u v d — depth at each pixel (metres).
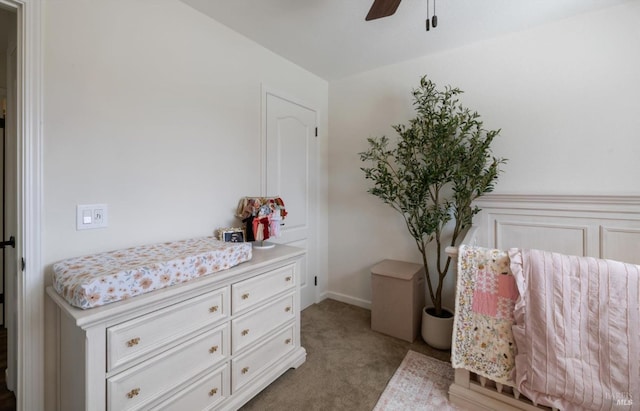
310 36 2.19
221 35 2.01
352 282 3.03
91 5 1.40
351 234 3.02
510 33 2.17
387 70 2.73
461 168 2.04
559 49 2.02
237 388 1.51
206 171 1.93
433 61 2.49
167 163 1.71
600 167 1.92
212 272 1.41
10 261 1.57
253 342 1.60
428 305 2.60
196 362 1.33
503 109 2.22
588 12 1.92
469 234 2.02
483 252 1.45
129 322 1.10
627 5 1.82
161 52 1.67
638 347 1.11
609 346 1.14
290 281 1.87
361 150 2.92
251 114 2.25
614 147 1.88
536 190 2.12
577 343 1.18
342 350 2.14
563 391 1.20
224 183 2.05
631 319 1.12
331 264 3.18
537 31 2.08
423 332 2.26
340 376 1.83
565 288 1.22
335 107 3.09
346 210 3.05
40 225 1.26
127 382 1.10
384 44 2.32
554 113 2.05
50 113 1.28
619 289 1.15
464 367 1.48
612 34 1.86
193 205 1.86
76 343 1.12
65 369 1.25
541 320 1.24
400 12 1.88
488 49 2.26
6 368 1.81
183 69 1.78
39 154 1.25
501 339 1.39
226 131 2.06
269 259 1.69
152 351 1.17
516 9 1.87
